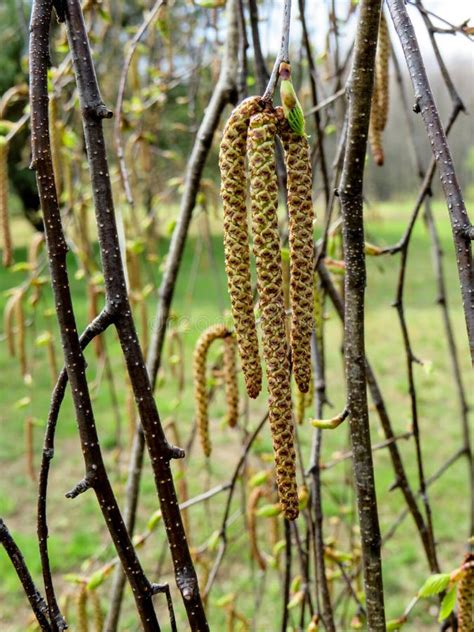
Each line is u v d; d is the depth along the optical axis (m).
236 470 0.44
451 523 0.99
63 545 0.97
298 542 0.42
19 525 1.03
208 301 2.03
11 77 2.13
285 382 0.28
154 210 0.72
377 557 0.32
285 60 0.27
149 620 0.29
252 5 0.41
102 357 0.66
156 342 0.48
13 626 0.82
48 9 0.28
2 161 0.52
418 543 0.95
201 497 0.44
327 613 0.38
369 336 1.99
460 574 0.34
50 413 0.29
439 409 1.43
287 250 0.41
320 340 0.42
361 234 0.31
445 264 2.78
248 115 0.27
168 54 0.72
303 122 0.27
